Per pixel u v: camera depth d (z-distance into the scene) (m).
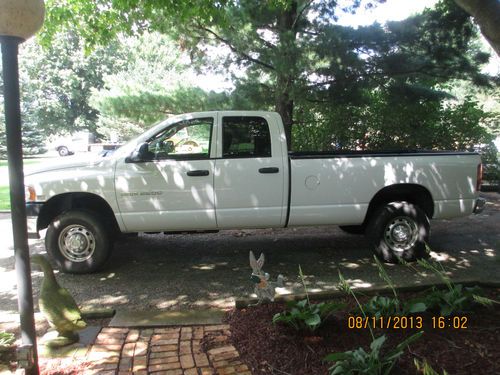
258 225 5.67
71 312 3.41
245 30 8.33
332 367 2.82
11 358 3.34
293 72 8.03
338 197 5.68
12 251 6.76
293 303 3.63
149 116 9.50
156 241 7.24
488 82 9.55
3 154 31.20
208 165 5.49
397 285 4.33
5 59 2.61
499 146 14.95
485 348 3.18
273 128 5.64
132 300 4.73
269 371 3.04
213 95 9.18
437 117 11.84
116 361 3.27
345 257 6.27
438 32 8.93
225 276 5.49
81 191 5.42
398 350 2.87
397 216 5.81
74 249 5.51
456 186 5.88
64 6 8.39
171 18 8.48
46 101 36.72
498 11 3.79
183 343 3.51
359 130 11.60
